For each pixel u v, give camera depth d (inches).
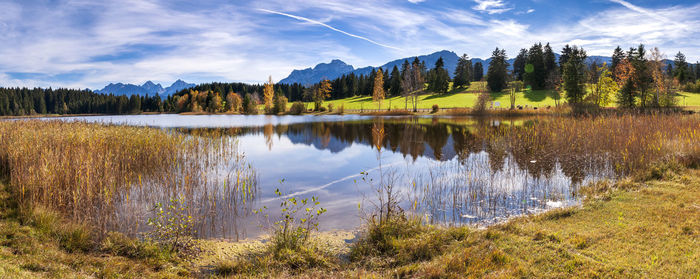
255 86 5536.4
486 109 2031.3
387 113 2356.1
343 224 306.7
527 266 183.3
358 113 2532.0
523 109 2030.0
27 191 323.3
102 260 211.5
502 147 668.1
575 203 335.6
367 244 237.0
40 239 232.5
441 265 190.7
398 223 260.1
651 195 302.0
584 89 2311.8
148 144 608.7
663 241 203.2
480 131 1055.6
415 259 209.3
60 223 269.1
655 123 618.8
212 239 271.0
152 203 359.6
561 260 187.9
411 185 451.8
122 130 710.5
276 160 678.5
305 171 569.3
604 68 2206.0
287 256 218.7
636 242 205.0
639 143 485.1
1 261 188.9
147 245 235.0
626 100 1847.9
